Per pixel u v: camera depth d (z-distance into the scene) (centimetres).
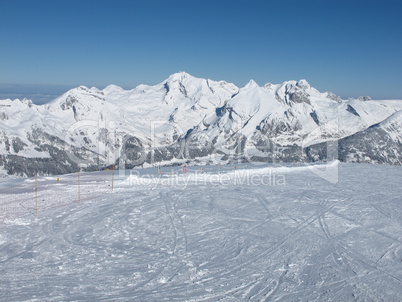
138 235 1548
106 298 1012
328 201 2244
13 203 2052
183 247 1415
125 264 1244
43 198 2194
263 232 1614
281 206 2098
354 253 1377
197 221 1769
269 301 1013
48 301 990
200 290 1070
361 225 1741
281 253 1366
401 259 1323
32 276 1137
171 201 2184
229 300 1016
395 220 1836
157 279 1134
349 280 1146
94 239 1486
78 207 1991
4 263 1230
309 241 1503
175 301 1003
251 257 1323
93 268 1207
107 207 2005
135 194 2370
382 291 1077
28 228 1605
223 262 1275
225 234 1579
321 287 1098
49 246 1395
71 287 1071
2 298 997
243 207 2064
